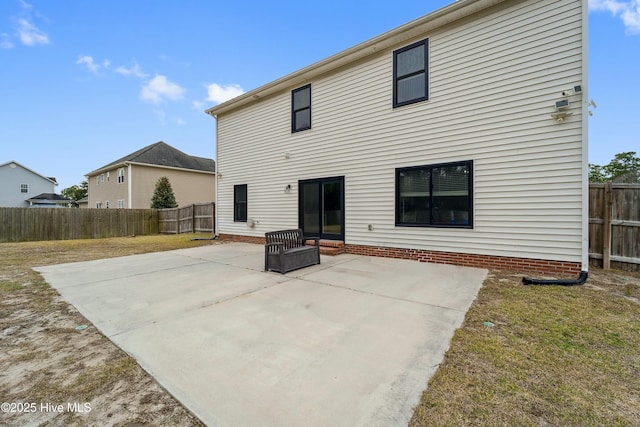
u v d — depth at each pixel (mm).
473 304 3980
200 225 16250
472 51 6387
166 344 2967
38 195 36156
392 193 7605
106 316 3770
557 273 5465
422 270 6172
